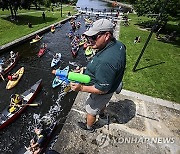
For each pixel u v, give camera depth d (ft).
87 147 14.74
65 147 14.62
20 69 71.77
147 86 48.19
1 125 45.37
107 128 16.47
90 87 11.07
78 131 15.90
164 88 47.88
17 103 51.08
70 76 10.48
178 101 41.04
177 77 56.49
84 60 86.99
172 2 97.76
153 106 20.84
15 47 88.53
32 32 107.65
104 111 18.43
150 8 108.99
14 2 125.18
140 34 111.75
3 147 41.75
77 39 109.81
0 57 78.02
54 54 90.89
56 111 52.47
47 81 66.49
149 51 81.51
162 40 102.27
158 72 59.00
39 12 184.75
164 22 107.76
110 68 10.53
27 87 63.21
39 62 81.56
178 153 15.38
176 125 18.79
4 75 68.69
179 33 119.55
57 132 43.70
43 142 38.81
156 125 18.17
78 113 17.83
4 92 60.39
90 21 163.73
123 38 100.63
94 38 10.57
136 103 20.71
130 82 49.55
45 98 57.21
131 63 64.85
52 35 119.24
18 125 47.39
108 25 10.30
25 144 42.32
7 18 133.69
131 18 174.70
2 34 98.99
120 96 21.45
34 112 51.88
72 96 58.18
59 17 165.07
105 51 10.81
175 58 74.95
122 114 18.54
